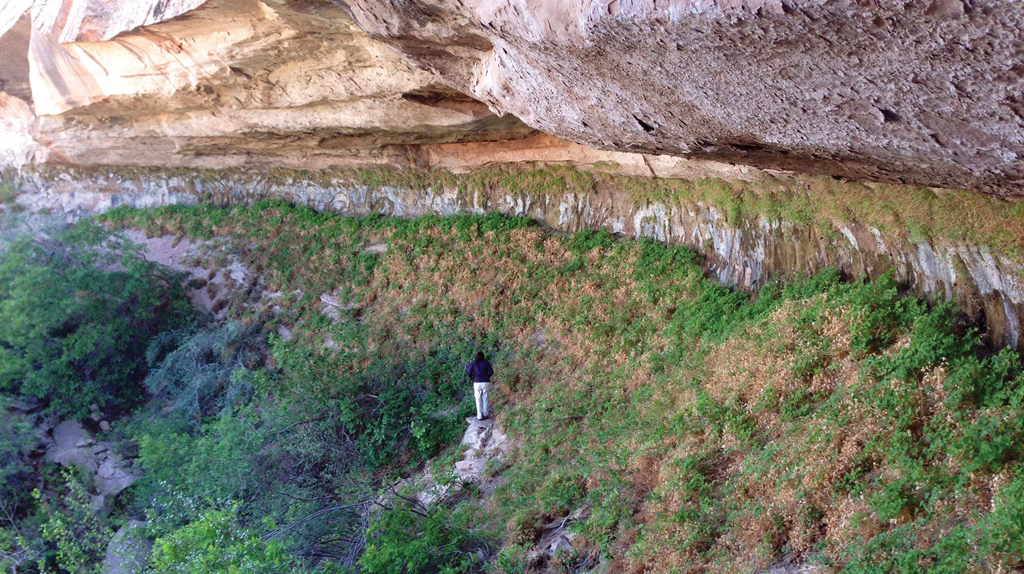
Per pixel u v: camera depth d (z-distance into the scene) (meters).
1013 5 3.06
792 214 11.83
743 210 12.88
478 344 15.93
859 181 10.26
